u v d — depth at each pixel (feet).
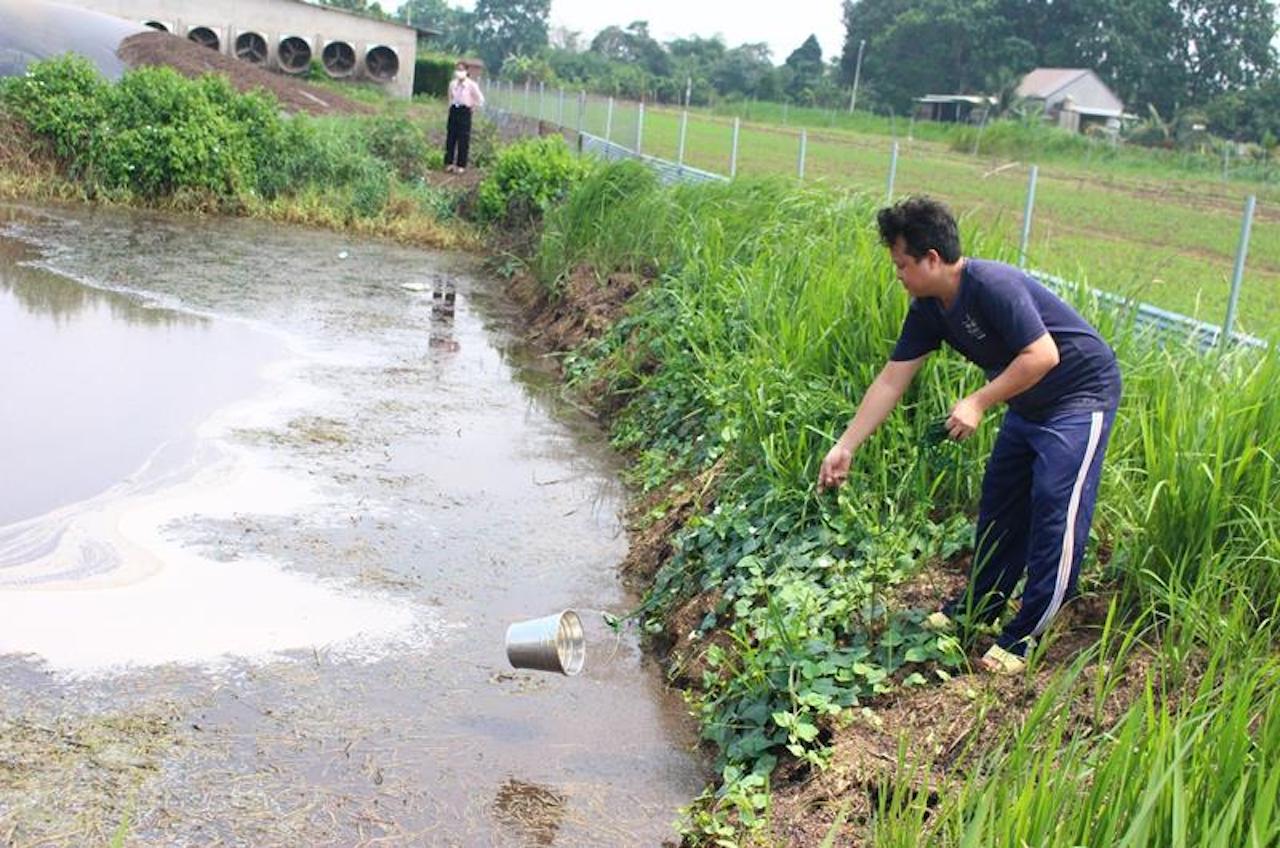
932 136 175.01
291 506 22.70
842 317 22.13
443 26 426.92
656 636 19.21
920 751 14.12
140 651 17.07
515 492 24.71
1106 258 47.34
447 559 21.13
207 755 14.83
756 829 13.62
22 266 41.55
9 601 18.07
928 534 18.29
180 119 58.18
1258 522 15.24
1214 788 10.59
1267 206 87.86
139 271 42.73
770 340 23.90
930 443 17.13
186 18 130.31
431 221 58.03
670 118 155.53
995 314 14.48
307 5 135.74
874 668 15.75
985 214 62.34
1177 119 210.18
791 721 14.82
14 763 14.26
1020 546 15.92
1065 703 12.73
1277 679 12.12
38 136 57.06
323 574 20.01
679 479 24.07
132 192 56.95
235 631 17.89
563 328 37.45
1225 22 258.98
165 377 30.12
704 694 17.16
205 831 13.42
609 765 15.49
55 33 74.64
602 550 22.31
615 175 42.32
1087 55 259.80
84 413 26.76
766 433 21.07
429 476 25.09
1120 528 16.49
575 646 16.24
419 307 42.04
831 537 18.35
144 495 22.52
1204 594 14.69
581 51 390.42
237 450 25.36
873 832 12.81
